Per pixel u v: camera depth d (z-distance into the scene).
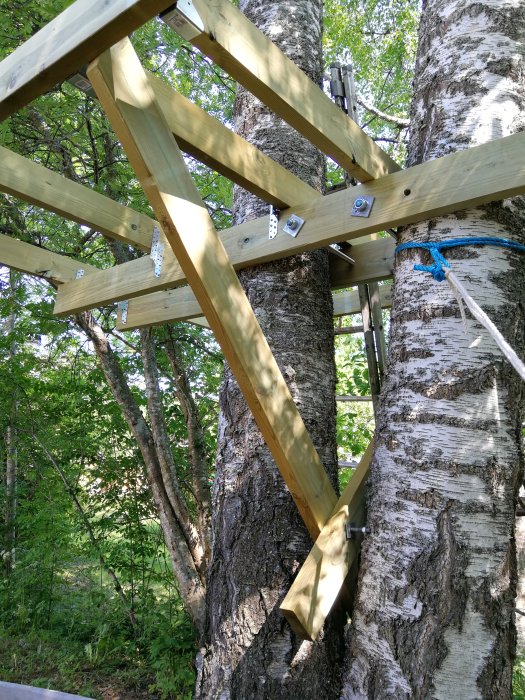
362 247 2.40
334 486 2.05
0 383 5.35
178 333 5.29
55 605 5.22
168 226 1.27
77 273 2.58
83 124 4.77
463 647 1.33
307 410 2.05
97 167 4.70
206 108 5.62
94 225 2.09
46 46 1.14
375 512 1.55
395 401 1.58
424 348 1.54
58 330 4.89
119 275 2.33
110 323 5.74
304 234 1.78
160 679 3.67
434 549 1.40
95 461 5.38
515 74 1.69
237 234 1.99
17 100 1.22
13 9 3.94
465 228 1.55
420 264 1.61
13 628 4.76
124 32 1.03
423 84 1.79
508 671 1.37
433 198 1.50
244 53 1.19
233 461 2.06
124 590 5.22
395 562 1.45
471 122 1.63
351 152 1.51
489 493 1.41
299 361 2.08
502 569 1.39
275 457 1.51
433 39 1.81
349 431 4.91
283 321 2.12
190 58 5.25
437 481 1.43
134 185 5.03
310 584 1.44
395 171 1.74
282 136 2.42
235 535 1.94
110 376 4.64
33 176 1.88
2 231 4.59
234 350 1.38
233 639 1.82
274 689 1.71
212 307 1.34
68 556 5.06
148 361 4.62
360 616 1.49
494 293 1.51
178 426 5.15
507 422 1.47
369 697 1.41
